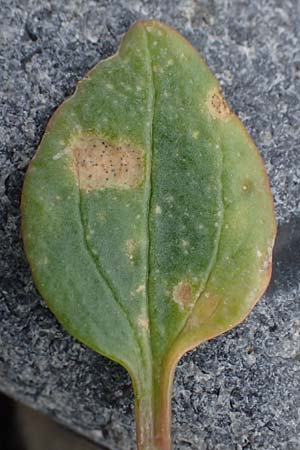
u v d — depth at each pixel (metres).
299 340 0.08
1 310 0.08
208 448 0.08
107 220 0.07
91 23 0.08
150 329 0.07
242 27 0.08
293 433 0.08
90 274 0.07
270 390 0.08
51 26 0.08
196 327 0.07
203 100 0.07
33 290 0.08
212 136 0.07
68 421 0.08
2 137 0.08
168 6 0.08
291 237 0.08
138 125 0.07
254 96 0.08
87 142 0.07
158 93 0.07
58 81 0.08
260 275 0.07
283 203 0.08
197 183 0.07
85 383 0.08
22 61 0.08
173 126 0.07
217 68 0.08
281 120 0.08
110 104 0.07
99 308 0.07
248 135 0.07
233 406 0.08
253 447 0.08
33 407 0.08
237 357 0.08
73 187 0.07
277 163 0.08
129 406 0.08
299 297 0.08
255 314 0.08
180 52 0.07
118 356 0.07
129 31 0.07
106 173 0.07
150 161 0.07
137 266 0.07
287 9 0.08
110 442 0.08
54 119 0.07
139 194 0.07
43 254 0.07
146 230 0.07
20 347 0.08
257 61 0.08
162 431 0.07
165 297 0.07
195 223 0.07
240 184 0.07
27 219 0.07
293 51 0.08
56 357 0.08
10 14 0.08
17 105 0.08
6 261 0.08
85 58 0.08
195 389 0.08
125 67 0.07
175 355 0.07
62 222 0.07
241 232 0.07
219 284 0.07
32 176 0.07
